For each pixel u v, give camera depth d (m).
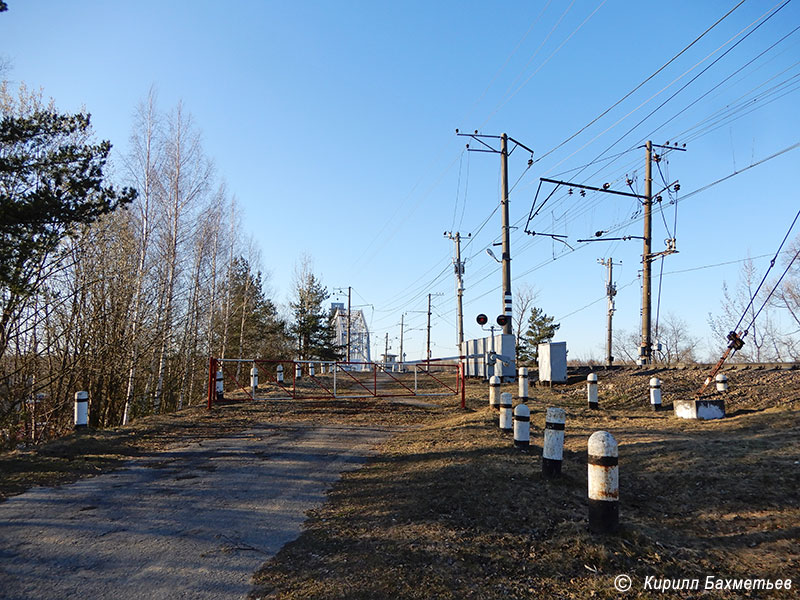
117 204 13.51
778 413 9.00
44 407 22.06
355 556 4.42
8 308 17.34
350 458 8.45
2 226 11.34
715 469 6.38
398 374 37.84
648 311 24.25
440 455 7.86
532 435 9.22
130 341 22.38
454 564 4.19
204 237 28.73
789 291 37.28
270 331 46.53
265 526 5.31
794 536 4.62
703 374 15.00
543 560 4.29
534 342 53.88
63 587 3.98
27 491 6.64
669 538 4.77
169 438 10.26
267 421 12.31
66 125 13.97
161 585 4.00
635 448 7.83
